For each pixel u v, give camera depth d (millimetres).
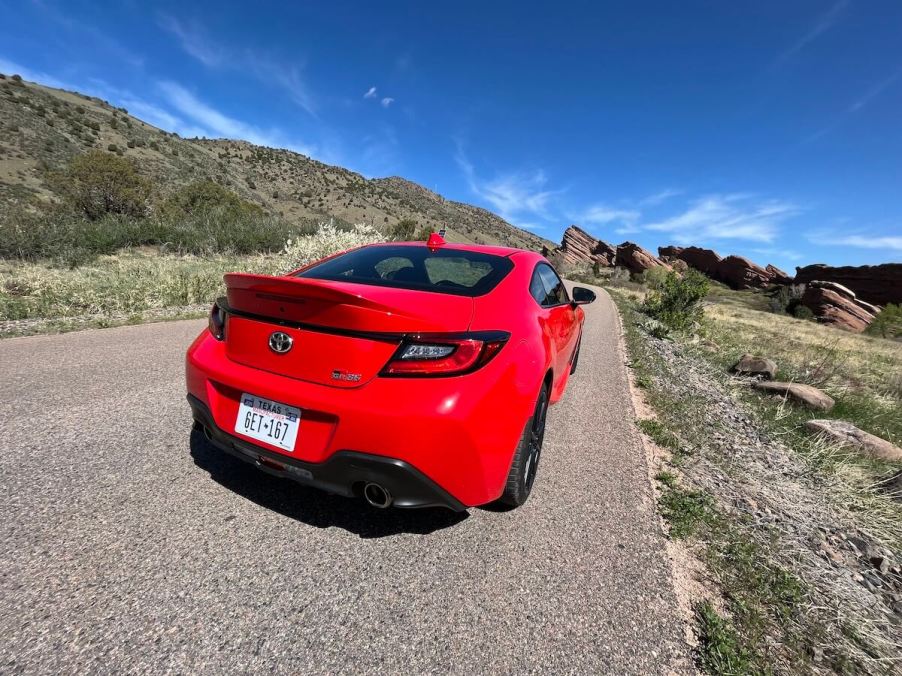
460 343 1857
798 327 28828
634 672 1658
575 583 2064
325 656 1578
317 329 1909
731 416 5426
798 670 1789
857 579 2678
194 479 2547
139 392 3752
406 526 2328
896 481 4047
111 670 1445
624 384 5660
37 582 1749
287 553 2053
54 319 6418
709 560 2357
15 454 2641
